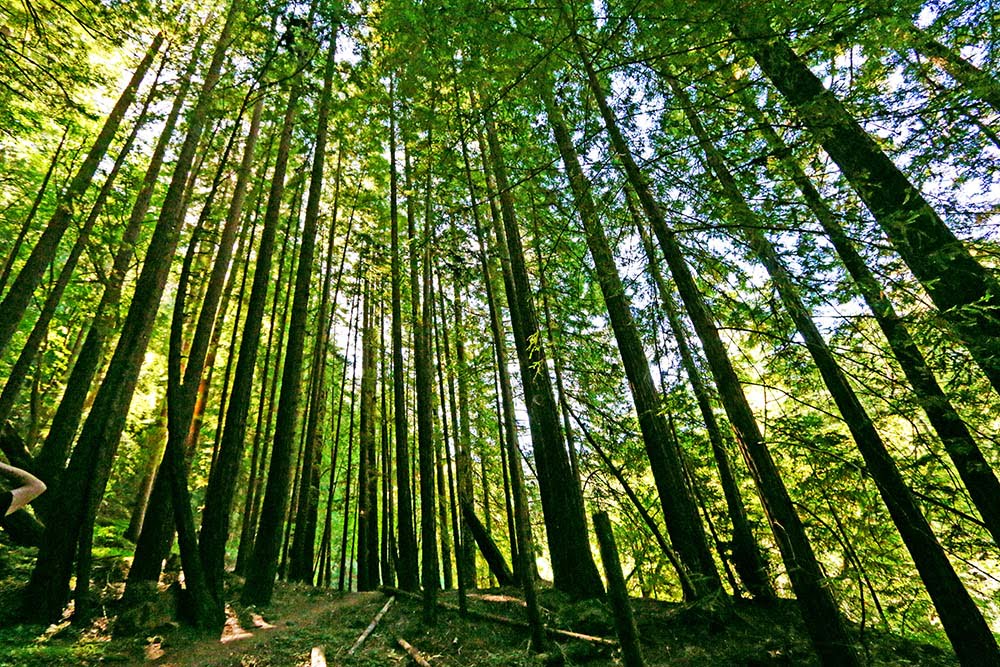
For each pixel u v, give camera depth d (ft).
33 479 4.20
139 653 11.96
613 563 7.36
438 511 23.57
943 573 7.16
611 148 8.05
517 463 13.52
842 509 7.74
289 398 17.90
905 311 6.95
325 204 29.12
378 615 15.84
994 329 7.29
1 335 15.90
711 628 12.54
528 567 13.05
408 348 31.19
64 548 13.21
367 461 25.04
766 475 7.20
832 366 7.77
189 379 16.35
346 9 13.58
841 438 7.55
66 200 18.10
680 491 13.88
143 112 19.06
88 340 20.72
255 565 16.88
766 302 7.27
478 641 13.60
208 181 27.14
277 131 25.50
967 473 7.82
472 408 31.19
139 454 31.07
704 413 13.06
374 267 21.65
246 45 17.20
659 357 9.11
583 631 13.84
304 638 13.79
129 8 16.33
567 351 14.61
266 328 33.47
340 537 41.29
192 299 31.12
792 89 9.12
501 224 18.95
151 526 15.52
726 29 7.22
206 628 13.70
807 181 7.60
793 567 6.87
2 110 18.81
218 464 16.03
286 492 17.67
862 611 7.93
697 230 7.47
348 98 17.42
